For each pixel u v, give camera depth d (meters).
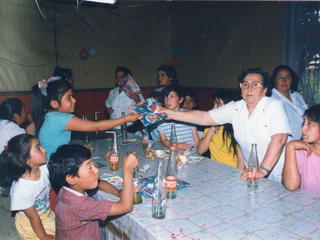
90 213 1.35
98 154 2.54
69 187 1.46
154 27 6.52
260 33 4.84
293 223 1.30
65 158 1.41
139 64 6.43
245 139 2.10
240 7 5.11
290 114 2.98
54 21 5.34
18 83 5.09
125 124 3.24
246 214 1.38
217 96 2.54
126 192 1.40
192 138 2.86
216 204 1.49
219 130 2.52
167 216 1.37
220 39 5.56
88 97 5.82
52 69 5.40
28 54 5.14
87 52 5.72
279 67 3.13
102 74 5.98
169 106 2.64
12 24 4.95
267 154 1.90
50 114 2.04
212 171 2.03
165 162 2.22
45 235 1.89
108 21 5.93
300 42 4.32
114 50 6.07
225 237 1.19
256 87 1.96
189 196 1.60
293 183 1.65
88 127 2.04
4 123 2.94
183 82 6.52
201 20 5.91
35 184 1.86
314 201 1.53
